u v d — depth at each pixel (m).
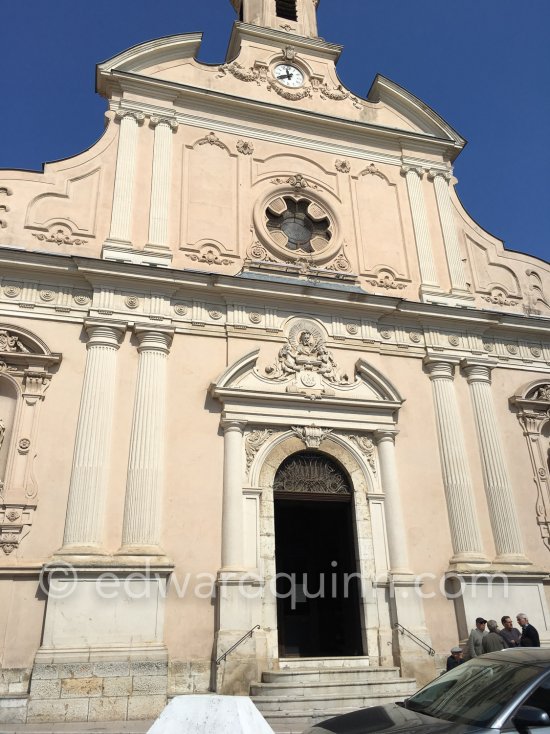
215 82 16.69
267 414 13.23
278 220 15.86
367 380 14.41
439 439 14.48
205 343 13.58
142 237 14.29
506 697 5.30
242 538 12.16
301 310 14.60
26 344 12.41
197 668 11.02
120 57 15.82
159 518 11.77
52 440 11.84
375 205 16.81
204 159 15.62
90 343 12.68
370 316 15.09
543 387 15.85
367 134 17.55
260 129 16.52
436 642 12.55
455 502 13.79
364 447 13.81
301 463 13.48
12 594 10.62
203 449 12.67
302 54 18.12
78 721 9.82
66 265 13.04
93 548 11.05
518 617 11.55
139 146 15.21
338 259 15.69
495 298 16.88
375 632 12.29
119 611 10.78
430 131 18.47
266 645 11.53
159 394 12.65
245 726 2.99
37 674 9.97
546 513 14.49
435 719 5.48
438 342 15.45
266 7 19.44
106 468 11.84
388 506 13.32
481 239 17.64
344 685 10.77
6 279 12.81
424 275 16.17
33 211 13.80
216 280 13.80
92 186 14.48
